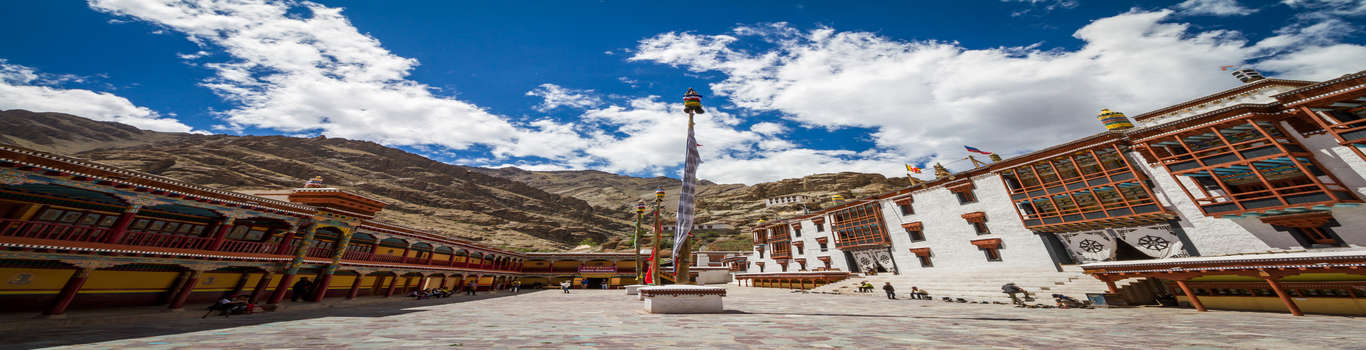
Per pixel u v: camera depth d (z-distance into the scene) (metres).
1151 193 22.30
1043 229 26.34
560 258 60.44
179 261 18.03
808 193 135.62
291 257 22.42
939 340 7.79
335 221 24.97
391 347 7.30
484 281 48.44
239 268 22.48
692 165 15.54
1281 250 18.25
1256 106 17.95
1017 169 28.23
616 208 171.88
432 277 40.62
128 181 16.31
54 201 16.67
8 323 12.51
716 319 12.17
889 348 6.81
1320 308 13.13
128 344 8.05
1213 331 9.34
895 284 31.81
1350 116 16.56
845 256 43.22
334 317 15.01
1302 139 17.73
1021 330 9.51
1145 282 19.12
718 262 70.62
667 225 134.12
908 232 35.84
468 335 9.05
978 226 30.41
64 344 8.08
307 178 111.88
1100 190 24.30
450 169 159.50
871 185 137.75
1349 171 16.48
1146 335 8.66
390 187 116.50
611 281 61.22
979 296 23.50
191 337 9.12
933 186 34.31
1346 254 11.59
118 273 18.69
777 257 54.78
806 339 7.93
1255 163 18.05
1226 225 20.11
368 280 32.31
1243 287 14.94
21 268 16.25
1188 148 20.23
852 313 14.91
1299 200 17.00
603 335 8.73
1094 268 18.22
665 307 14.55
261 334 9.66
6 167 13.32
